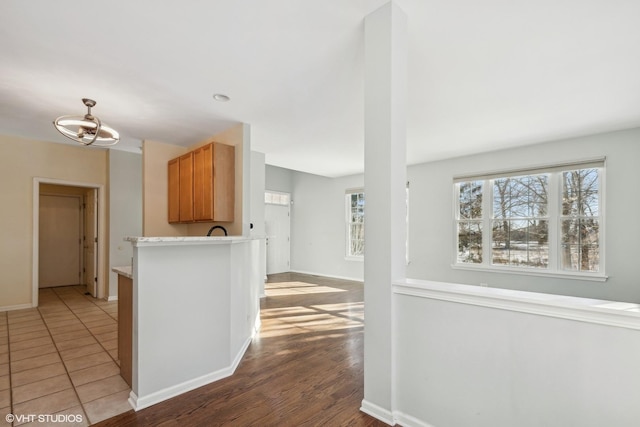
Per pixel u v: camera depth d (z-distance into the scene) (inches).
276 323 155.9
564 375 54.4
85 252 249.8
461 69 98.4
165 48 87.9
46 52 89.4
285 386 92.7
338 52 90.3
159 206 179.2
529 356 57.7
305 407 81.6
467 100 121.9
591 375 52.1
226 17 74.7
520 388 58.7
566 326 54.2
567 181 174.4
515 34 80.6
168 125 152.4
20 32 79.7
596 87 109.8
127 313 92.8
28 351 117.7
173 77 104.7
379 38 73.2
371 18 74.7
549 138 171.5
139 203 215.3
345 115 139.9
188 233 186.5
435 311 68.7
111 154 205.2
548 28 77.9
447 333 67.1
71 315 167.3
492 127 153.6
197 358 92.9
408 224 241.1
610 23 75.2
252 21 76.4
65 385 92.3
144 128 157.0
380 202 74.1
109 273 203.2
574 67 96.4
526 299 57.6
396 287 73.2
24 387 91.0
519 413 58.8
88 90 114.0
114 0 68.4
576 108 129.0
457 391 65.9
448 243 220.1
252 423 74.8
